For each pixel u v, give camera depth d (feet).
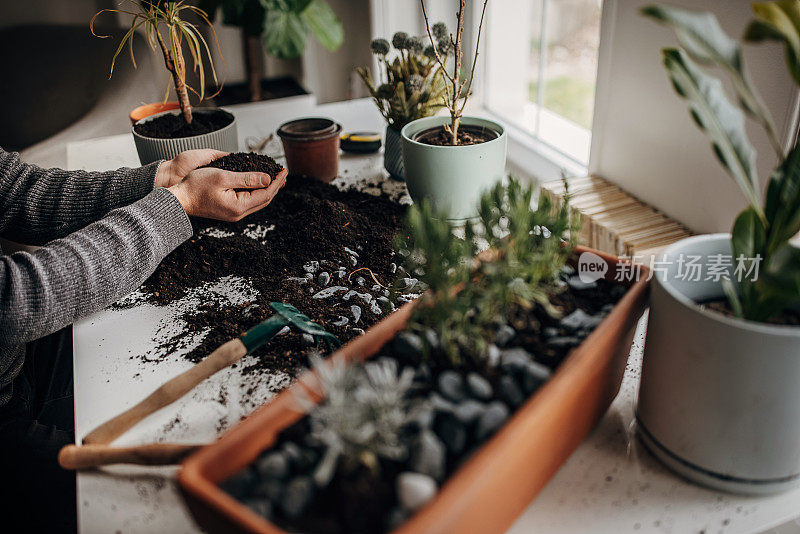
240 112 6.74
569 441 2.07
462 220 3.55
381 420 1.61
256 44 9.09
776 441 1.86
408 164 3.51
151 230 2.96
